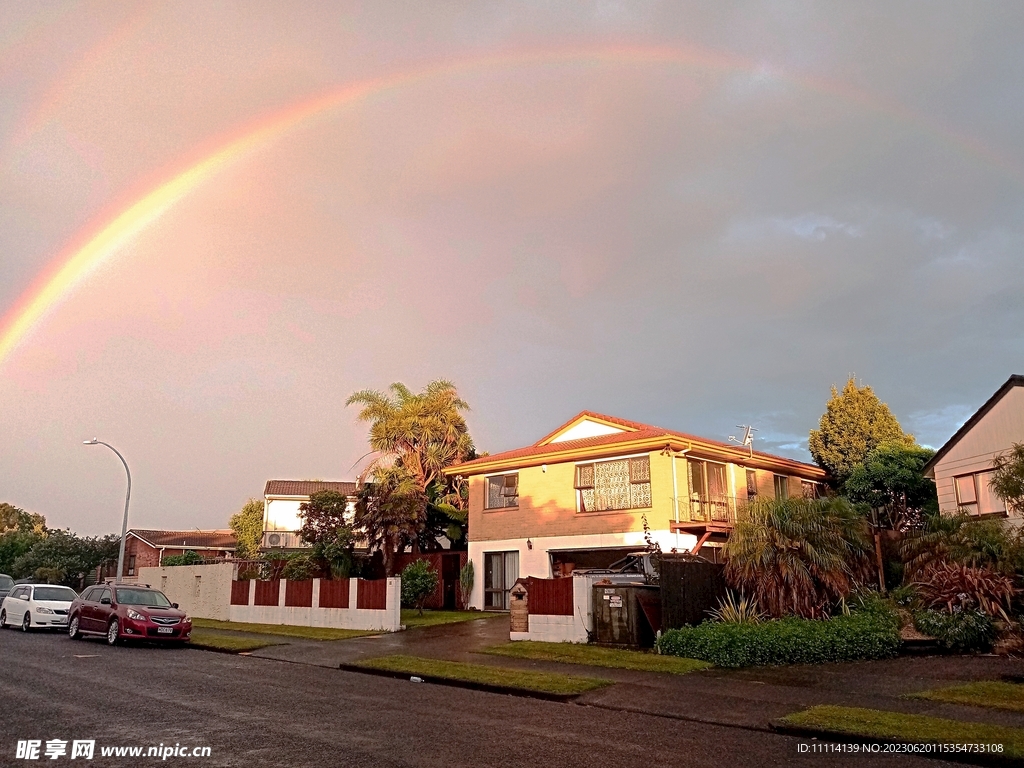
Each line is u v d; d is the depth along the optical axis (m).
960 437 25.34
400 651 17.77
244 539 56.75
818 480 36.66
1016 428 23.17
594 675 13.85
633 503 28.00
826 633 15.12
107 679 13.48
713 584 17.81
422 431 37.25
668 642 15.86
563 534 29.38
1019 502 14.31
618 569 20.59
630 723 10.16
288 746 8.37
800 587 16.81
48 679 13.37
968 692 11.30
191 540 59.47
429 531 36.06
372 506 30.98
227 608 28.23
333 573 29.14
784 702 11.20
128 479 34.25
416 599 27.83
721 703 11.26
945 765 8.07
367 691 12.68
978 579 16.08
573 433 33.22
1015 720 9.69
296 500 46.41
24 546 62.59
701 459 29.16
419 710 10.89
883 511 32.47
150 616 20.23
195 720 9.75
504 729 9.59
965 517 19.86
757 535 17.42
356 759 7.83
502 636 20.23
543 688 12.46
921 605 17.16
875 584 20.64
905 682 12.47
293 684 13.32
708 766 7.84
